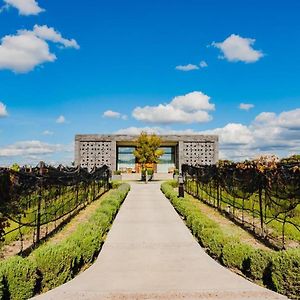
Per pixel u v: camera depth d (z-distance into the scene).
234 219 13.91
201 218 11.43
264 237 10.67
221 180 16.31
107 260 8.73
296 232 10.97
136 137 46.84
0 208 8.38
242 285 6.70
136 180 42.47
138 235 11.55
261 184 11.11
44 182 11.27
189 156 47.53
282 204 10.35
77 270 7.82
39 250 6.95
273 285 6.49
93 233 8.97
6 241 10.18
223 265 8.18
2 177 8.39
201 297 6.16
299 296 5.96
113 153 46.72
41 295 6.27
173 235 11.53
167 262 8.49
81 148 46.78
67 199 15.54
